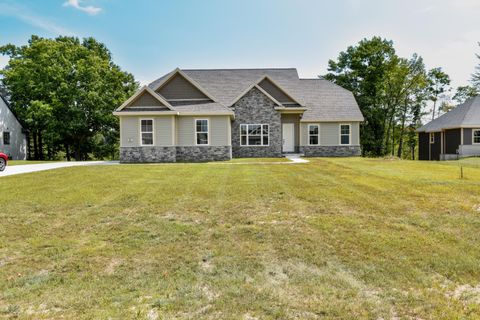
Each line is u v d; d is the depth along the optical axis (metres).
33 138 36.66
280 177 10.97
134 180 10.52
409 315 2.82
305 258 4.12
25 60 30.19
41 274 3.76
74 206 6.91
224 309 2.96
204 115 19.69
